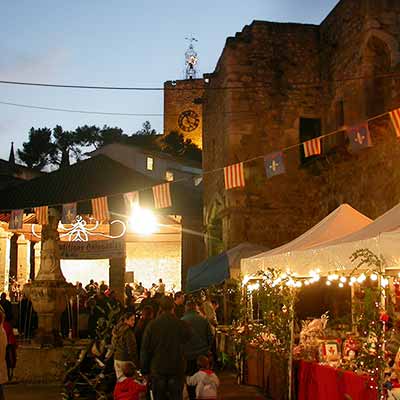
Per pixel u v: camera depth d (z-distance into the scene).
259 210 18.86
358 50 16.69
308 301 17.17
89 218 22.52
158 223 26.17
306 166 18.89
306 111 19.42
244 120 19.20
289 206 18.97
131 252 30.78
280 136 19.27
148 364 7.55
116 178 23.36
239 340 11.82
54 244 12.61
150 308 9.65
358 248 7.37
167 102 51.06
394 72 15.10
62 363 10.69
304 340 9.41
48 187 23.28
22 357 11.43
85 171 23.69
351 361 7.38
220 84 20.83
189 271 16.62
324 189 18.52
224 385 11.45
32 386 11.03
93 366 9.55
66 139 58.72
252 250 15.45
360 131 11.62
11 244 26.83
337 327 9.81
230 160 19.00
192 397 8.95
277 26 19.77
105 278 30.38
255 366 11.06
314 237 10.21
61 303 12.24
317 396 8.06
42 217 12.71
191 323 9.23
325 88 19.36
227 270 14.98
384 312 6.77
